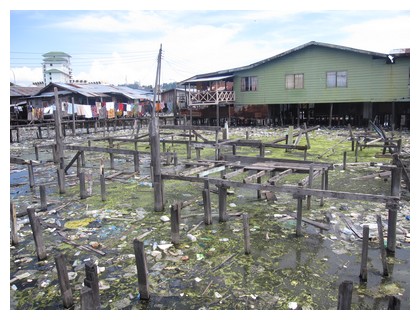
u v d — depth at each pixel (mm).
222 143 16156
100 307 5820
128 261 7438
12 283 6711
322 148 20578
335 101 29047
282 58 30734
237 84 33500
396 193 10211
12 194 12773
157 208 10422
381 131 18219
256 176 9492
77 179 14734
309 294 6078
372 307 5641
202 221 9492
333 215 9570
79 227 9359
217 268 6996
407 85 26344
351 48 27031
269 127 32406
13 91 40562
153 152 10250
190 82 33812
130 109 39812
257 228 8891
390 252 7371
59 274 5805
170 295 6156
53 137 31203
